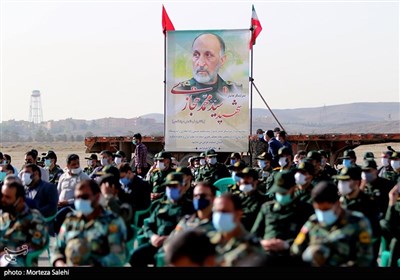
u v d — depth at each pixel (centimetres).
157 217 887
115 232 694
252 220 902
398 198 918
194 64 2106
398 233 905
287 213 778
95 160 1664
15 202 777
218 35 2097
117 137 2328
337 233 630
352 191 843
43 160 1655
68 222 713
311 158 1140
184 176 920
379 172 1398
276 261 675
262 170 1345
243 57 2091
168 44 2111
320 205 632
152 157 2320
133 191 1064
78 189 690
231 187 1052
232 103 2098
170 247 477
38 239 782
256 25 2083
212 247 482
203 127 2114
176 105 2123
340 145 2266
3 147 10131
